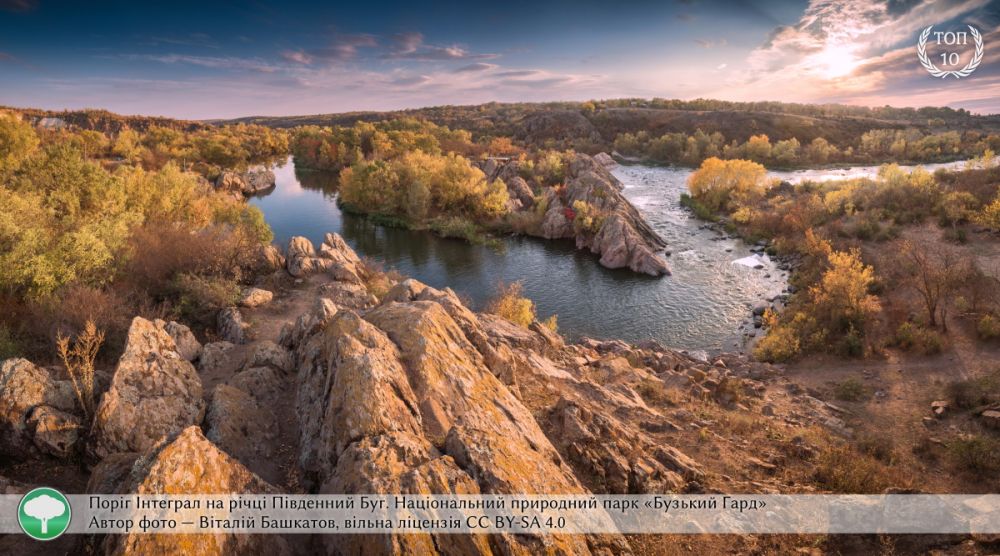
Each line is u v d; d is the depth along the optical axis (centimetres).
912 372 3002
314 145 14725
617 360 2986
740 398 2623
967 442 2058
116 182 4525
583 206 7275
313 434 1280
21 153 6956
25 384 1388
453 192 8494
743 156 13962
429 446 1170
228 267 3709
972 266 3862
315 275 4119
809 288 4338
